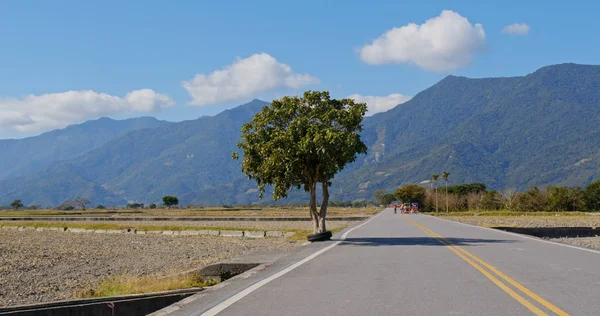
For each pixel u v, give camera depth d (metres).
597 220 67.81
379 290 10.34
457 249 19.02
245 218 76.00
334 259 16.06
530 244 21.20
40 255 29.14
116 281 16.20
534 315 7.99
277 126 25.11
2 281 19.47
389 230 34.28
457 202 127.12
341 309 8.61
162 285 13.84
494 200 121.56
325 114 24.30
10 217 96.50
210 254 27.22
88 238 43.88
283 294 10.03
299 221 70.88
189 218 79.25
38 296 16.33
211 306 8.98
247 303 9.20
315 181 25.06
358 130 25.16
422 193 135.50
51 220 85.62
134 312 11.91
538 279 11.47
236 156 25.38
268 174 24.34
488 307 8.59
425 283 11.11
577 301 9.01
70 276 20.77
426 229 35.16
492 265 14.02
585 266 13.66
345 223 58.38
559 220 67.69
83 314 11.59
